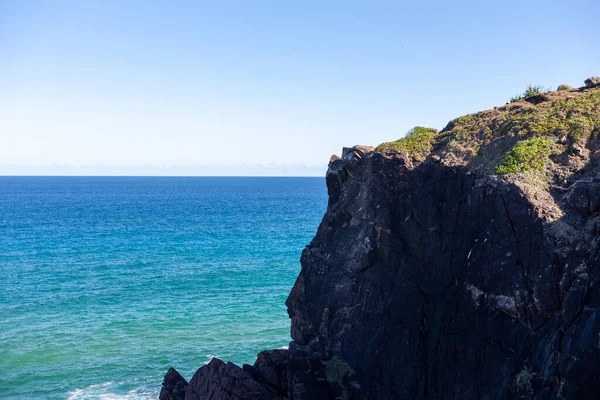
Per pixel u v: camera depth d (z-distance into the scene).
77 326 50.53
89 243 100.62
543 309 22.02
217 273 72.38
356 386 28.80
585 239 21.73
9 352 44.41
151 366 42.31
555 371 20.25
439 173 28.84
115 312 54.88
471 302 25.48
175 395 31.94
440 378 26.39
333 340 31.06
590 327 19.38
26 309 55.66
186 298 60.00
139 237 108.69
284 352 31.22
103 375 40.81
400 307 28.94
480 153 28.50
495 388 23.23
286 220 143.25
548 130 27.28
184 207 194.25
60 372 41.12
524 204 23.88
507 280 23.69
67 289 63.69
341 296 31.64
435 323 27.30
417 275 28.78
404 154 30.75
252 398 27.22
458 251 26.89
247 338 47.88
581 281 20.73
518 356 22.69
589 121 26.81
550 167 25.30
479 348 24.73
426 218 28.78
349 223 33.12
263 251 90.44
